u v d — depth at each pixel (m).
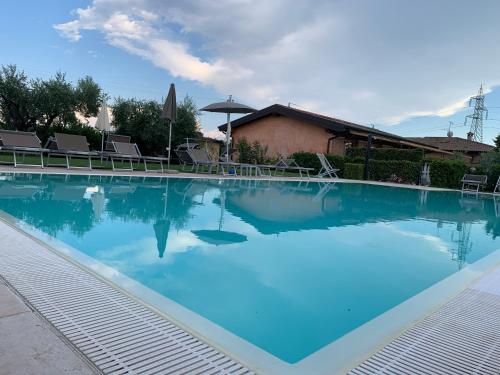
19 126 16.11
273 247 3.99
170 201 6.61
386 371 1.68
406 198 10.55
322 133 20.28
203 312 2.31
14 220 4.23
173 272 2.97
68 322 1.85
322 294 2.75
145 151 18.50
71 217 4.64
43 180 7.84
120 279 2.69
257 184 11.39
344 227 5.50
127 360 1.57
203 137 21.25
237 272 3.09
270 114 22.20
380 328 2.17
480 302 2.56
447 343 1.95
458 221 6.89
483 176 14.59
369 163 17.73
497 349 1.90
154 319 1.98
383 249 4.29
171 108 12.93
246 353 1.79
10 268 2.48
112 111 18.06
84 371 1.46
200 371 1.55
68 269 2.59
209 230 4.57
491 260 3.92
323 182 14.40
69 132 16.02
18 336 1.67
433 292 2.83
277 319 2.29
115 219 4.77
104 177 9.30
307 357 1.80
